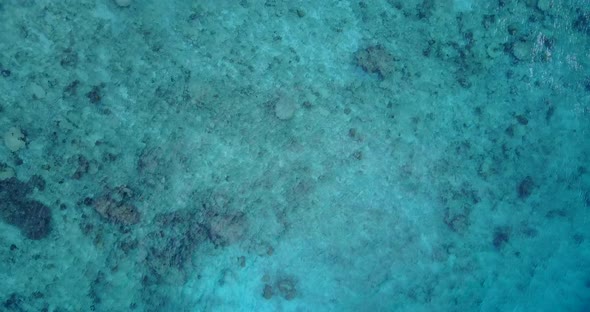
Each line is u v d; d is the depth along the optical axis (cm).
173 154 3188
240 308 3291
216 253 3262
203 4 3184
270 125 3306
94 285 3106
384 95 3434
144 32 3098
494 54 3544
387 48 3434
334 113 3375
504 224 3572
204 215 3247
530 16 3572
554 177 3631
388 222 3444
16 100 2934
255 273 3309
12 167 2947
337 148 3384
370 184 3422
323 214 3378
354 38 3400
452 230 3512
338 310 3397
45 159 3002
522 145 3584
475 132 3534
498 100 3556
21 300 2997
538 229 3619
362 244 3419
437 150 3497
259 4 3262
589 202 3675
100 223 3102
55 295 3052
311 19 3341
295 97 3328
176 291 3212
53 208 3027
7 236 2966
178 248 3212
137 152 3139
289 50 3316
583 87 3641
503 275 3578
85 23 3000
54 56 2967
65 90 3002
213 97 3222
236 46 3241
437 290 3494
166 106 3161
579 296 3681
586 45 3634
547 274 3638
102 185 3094
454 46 3512
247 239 3297
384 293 3441
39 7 2917
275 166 3325
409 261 3466
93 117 3059
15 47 2905
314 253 3372
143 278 3173
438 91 3491
